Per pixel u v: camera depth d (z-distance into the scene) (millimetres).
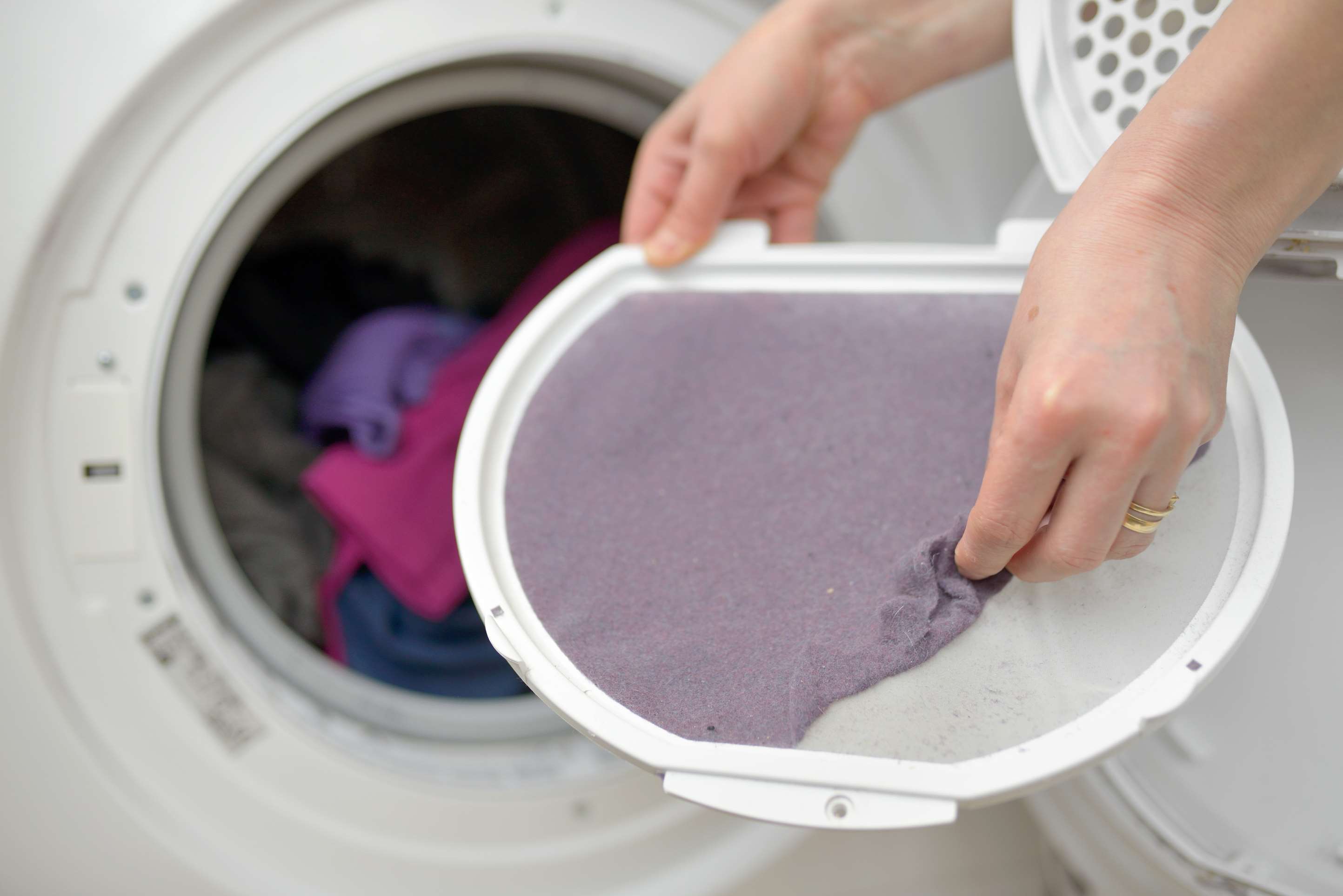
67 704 638
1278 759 577
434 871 731
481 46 680
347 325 969
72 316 613
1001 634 428
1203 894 626
